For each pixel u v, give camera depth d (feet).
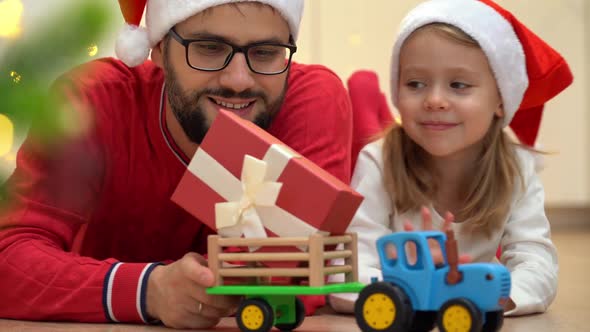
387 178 4.58
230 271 3.01
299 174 2.94
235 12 3.68
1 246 3.73
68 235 3.91
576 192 14.15
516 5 13.46
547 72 4.77
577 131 14.03
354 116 7.22
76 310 3.55
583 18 13.76
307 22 11.95
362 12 12.19
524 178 4.69
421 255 2.77
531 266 4.31
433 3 4.49
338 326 3.50
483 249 4.58
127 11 4.14
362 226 4.47
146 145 4.17
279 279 3.34
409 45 4.44
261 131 3.22
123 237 4.39
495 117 4.67
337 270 2.99
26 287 3.63
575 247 10.98
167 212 4.27
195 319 3.30
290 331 3.30
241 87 3.71
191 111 3.84
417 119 4.42
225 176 3.10
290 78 4.42
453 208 4.73
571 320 3.91
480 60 4.39
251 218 2.97
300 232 2.91
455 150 4.39
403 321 2.68
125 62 4.16
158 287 3.36
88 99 3.91
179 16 3.77
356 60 12.21
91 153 3.86
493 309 2.72
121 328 3.41
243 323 2.98
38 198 3.80
